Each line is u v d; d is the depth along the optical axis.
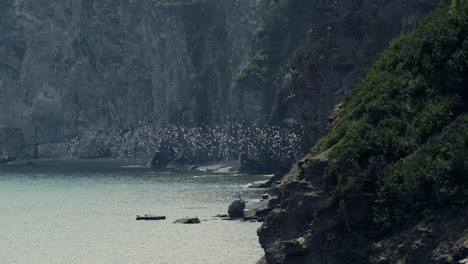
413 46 89.19
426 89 82.19
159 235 137.75
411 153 76.62
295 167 88.50
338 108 101.88
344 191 75.44
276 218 81.69
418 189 71.00
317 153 88.62
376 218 72.88
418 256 67.06
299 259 76.75
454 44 81.69
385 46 160.62
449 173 69.88
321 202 78.31
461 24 82.44
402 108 82.75
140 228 147.12
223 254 117.25
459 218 66.31
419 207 70.44
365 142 79.19
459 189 68.44
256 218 153.12
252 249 120.88
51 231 146.88
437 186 69.69
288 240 80.12
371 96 88.56
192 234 137.12
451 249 64.62
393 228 71.44
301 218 79.69
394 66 92.56
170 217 161.25
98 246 128.50
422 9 153.00
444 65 81.75
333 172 78.69
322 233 75.56
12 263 116.25
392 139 78.62
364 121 84.00
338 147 80.62
